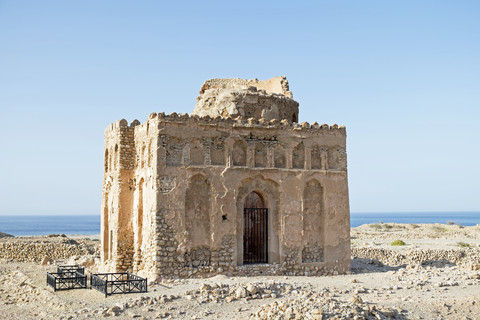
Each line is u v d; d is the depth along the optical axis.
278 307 18.20
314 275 29.47
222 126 28.19
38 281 28.30
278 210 29.20
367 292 23.17
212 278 26.12
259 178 28.95
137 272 28.98
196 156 27.56
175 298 21.22
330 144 30.94
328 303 18.38
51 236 59.50
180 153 27.22
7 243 44.12
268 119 31.58
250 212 33.66
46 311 21.12
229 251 27.66
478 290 23.64
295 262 29.14
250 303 20.77
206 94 32.38
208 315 19.08
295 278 27.50
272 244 28.94
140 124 30.62
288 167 29.55
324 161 30.62
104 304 20.84
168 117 26.95
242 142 28.78
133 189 31.06
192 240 27.00
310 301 18.72
